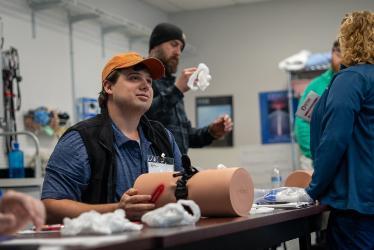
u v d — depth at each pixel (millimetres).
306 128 3789
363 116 1983
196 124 6301
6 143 3877
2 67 3764
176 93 2729
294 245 2092
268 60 6105
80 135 1819
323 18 5930
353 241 1965
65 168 1761
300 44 6000
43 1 4203
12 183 3170
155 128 2072
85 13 4688
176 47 3053
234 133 6180
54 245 944
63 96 4570
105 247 878
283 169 5938
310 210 1848
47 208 1678
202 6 6297
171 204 1298
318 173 1988
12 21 4047
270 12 6125
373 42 2078
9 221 1137
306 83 5652
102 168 1809
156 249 1017
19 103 3945
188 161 1561
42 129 4191
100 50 5168
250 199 1571
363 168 1962
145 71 1935
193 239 1086
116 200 1815
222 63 6273
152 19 6164
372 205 1933
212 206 1487
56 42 4523
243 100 6176
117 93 1906
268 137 6039
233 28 6254
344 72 2023
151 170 1923
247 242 1397
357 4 5816
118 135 1895
